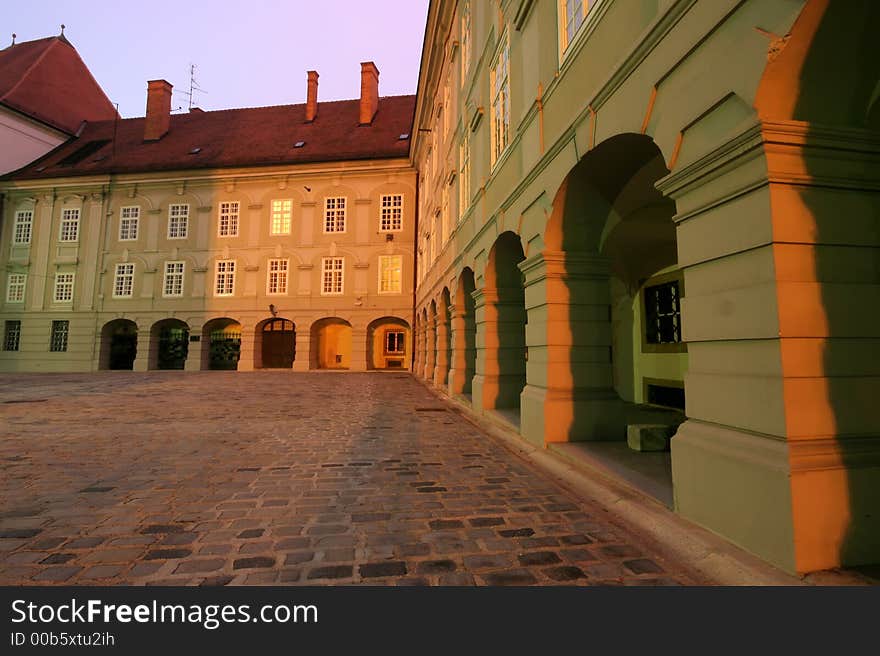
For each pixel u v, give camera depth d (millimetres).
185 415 9727
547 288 6312
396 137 29781
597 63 4789
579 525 3701
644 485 4324
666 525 3395
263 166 28516
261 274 28266
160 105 32656
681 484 3516
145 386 16984
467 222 11211
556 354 6355
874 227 2887
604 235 6422
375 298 27516
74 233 29516
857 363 2795
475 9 10539
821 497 2607
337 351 32250
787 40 2588
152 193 29281
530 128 6848
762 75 2689
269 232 28484
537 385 6742
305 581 2803
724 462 3064
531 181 6711
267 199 28703
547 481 4984
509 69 7867
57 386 16875
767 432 2791
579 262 6340
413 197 27875
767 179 2732
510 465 5672
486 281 9523
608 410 6355
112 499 4301
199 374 24562
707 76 3166
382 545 3316
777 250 2723
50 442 6906
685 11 3361
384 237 27812
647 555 3148
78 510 3992
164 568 2955
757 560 2746
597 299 6438
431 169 18703
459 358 12633
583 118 5004
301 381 19797
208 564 3010
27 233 29875
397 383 18922
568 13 5754
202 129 33219
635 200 6098
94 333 28500
